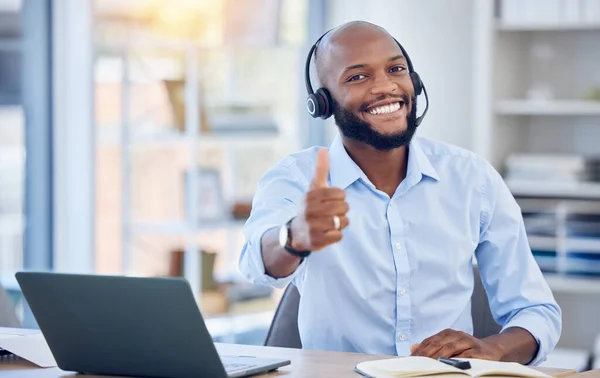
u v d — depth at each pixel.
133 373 1.86
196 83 5.11
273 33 5.42
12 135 4.75
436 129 5.28
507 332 2.39
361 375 1.85
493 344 2.27
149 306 1.76
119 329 1.81
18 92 4.75
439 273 2.55
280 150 5.81
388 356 2.05
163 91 5.09
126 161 5.05
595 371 1.91
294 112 5.80
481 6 4.99
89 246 4.89
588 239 4.82
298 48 5.72
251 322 5.34
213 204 5.14
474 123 5.11
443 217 2.59
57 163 4.84
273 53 5.70
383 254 2.54
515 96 5.24
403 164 2.62
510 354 2.31
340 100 2.53
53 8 4.79
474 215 2.61
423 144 2.73
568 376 1.85
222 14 5.24
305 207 1.87
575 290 4.84
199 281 5.10
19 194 4.78
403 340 2.52
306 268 2.53
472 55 5.21
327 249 2.51
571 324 5.19
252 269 2.28
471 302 2.67
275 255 2.10
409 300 2.52
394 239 2.54
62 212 4.86
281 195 2.52
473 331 2.66
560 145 5.23
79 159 4.87
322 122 5.89
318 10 5.79
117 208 5.11
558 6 4.88
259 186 2.60
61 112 4.83
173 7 5.13
